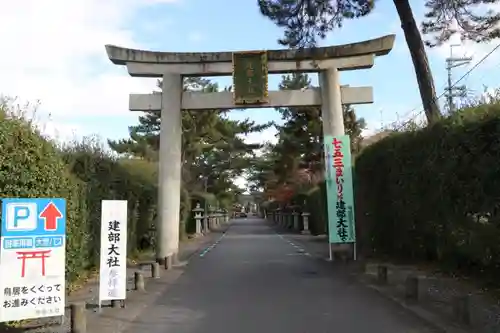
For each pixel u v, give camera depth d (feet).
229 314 28.12
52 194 29.43
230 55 56.29
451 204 34.09
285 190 142.31
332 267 49.62
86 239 39.65
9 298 22.20
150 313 28.81
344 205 53.98
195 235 110.42
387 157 47.55
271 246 80.02
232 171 160.15
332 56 55.42
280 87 122.93
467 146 30.76
